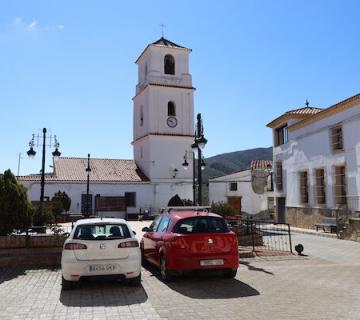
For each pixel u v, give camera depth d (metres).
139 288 8.97
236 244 9.87
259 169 44.34
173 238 9.65
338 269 11.36
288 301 7.71
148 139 41.47
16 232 13.23
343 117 23.50
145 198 39.97
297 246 14.46
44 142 20.92
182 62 43.69
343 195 24.00
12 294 8.41
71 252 8.66
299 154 28.97
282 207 32.69
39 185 36.72
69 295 8.30
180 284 9.45
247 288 8.94
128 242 8.93
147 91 42.50
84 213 36.38
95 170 40.84
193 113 43.09
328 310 7.04
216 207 18.53
